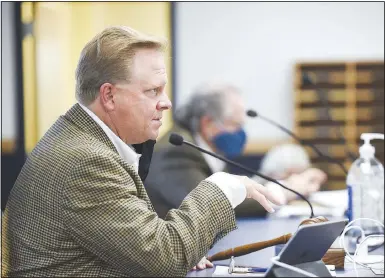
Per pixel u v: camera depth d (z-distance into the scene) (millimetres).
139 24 12375
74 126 3436
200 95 7078
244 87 12812
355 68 12211
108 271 3270
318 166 11930
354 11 12922
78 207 3146
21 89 11961
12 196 3494
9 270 3416
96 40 3488
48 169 3260
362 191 5086
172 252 3184
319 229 3127
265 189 3580
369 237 4344
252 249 3947
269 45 12820
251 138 12703
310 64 12289
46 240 3248
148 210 3256
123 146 3494
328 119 12203
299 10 12820
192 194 3402
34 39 11609
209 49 12719
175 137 4551
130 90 3418
